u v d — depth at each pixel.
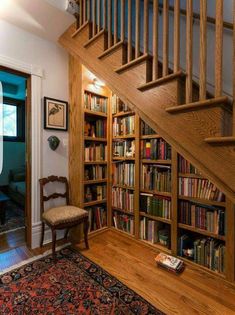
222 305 1.50
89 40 1.78
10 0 1.72
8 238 2.50
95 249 2.26
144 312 1.41
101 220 2.72
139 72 1.43
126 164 2.56
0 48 2.00
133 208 2.50
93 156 2.59
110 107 2.71
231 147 1.03
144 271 1.88
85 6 1.87
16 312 1.38
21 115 4.55
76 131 2.49
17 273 1.79
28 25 2.08
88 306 1.45
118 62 1.57
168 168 2.21
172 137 1.26
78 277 1.76
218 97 1.05
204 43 1.10
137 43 1.45
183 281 1.75
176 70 1.23
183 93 1.28
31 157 2.26
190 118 1.18
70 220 2.09
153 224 2.33
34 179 2.28
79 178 2.45
